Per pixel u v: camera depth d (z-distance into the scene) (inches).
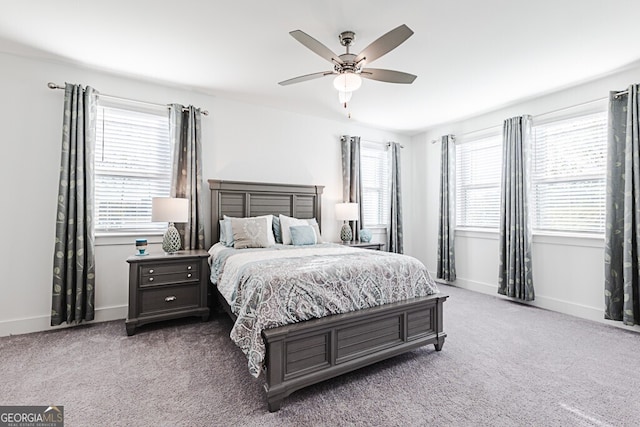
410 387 76.2
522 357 92.5
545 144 145.5
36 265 111.0
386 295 90.3
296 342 71.5
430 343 94.7
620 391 74.4
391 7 80.2
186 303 118.6
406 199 214.5
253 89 137.6
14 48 103.6
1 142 106.7
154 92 132.3
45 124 112.6
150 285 111.7
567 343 102.7
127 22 88.0
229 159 150.6
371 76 91.6
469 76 122.0
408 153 214.8
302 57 108.3
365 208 197.8
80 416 63.9
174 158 132.1
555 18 84.4
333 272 83.7
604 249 121.6
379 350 84.5
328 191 181.5
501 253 154.7
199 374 81.3
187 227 134.0
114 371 82.4
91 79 120.0
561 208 139.9
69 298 111.2
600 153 127.0
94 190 117.8
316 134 177.2
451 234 184.1
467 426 61.8
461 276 183.3
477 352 96.1
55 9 82.0
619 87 119.1
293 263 90.4
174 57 108.7
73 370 82.7
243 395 72.2
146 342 101.6
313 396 72.4
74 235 113.0
